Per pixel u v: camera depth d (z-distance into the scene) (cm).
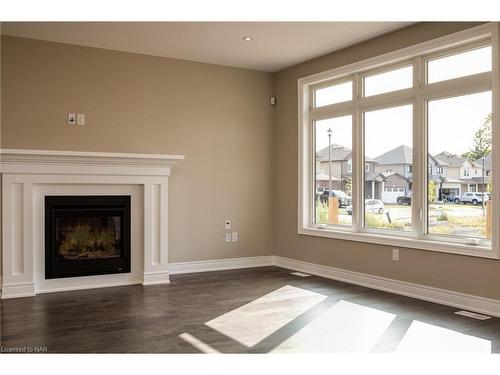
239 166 664
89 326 390
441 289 463
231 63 642
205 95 638
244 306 454
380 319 409
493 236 416
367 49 541
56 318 412
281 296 494
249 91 673
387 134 534
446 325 391
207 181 641
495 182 416
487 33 421
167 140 610
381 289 525
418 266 486
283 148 678
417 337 361
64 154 498
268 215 687
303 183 641
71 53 550
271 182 688
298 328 384
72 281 525
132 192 555
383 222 539
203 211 638
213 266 646
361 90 564
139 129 591
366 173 562
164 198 562
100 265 537
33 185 500
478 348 335
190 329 382
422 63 489
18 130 523
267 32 511
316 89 635
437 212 480
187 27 493
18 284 489
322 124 626
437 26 464
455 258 450
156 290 521
